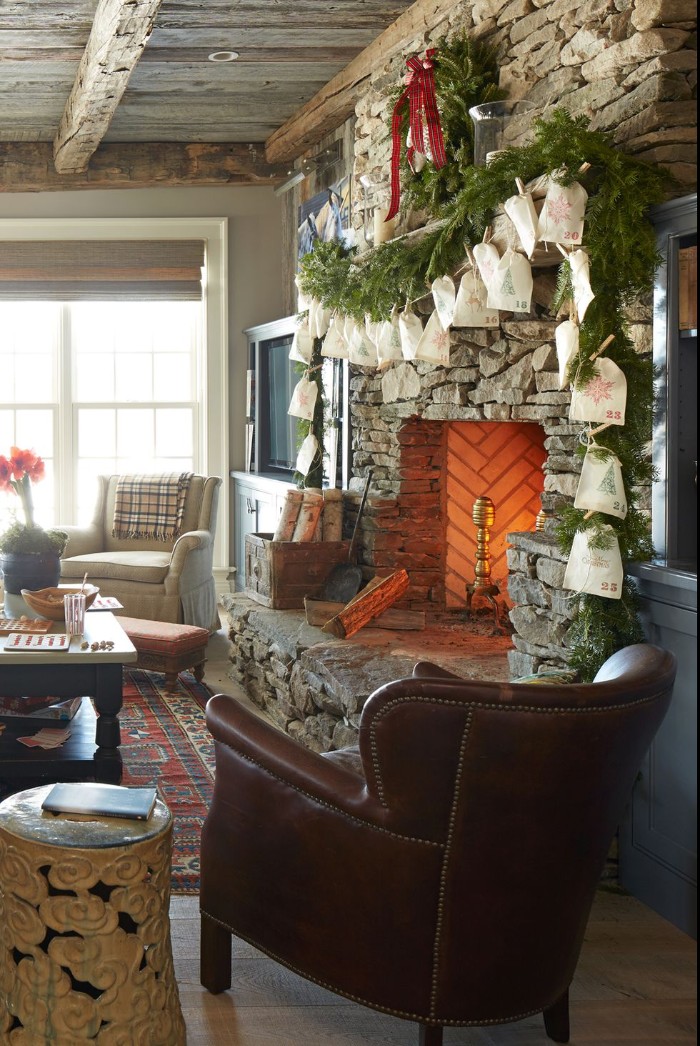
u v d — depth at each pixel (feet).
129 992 6.95
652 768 9.68
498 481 16.24
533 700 6.45
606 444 9.58
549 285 11.52
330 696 12.78
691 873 9.11
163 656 16.58
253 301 24.22
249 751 7.62
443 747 6.56
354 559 16.53
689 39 9.34
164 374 24.76
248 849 7.77
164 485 20.72
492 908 6.88
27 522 13.89
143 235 23.84
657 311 9.43
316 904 7.35
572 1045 7.60
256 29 15.60
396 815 6.84
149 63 17.29
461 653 13.24
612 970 8.61
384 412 16.10
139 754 13.57
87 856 6.76
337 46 16.43
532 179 10.00
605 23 10.07
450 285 12.05
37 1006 6.89
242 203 23.98
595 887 7.39
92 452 24.70
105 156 22.88
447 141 13.24
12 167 22.76
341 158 19.67
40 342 24.43
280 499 19.98
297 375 20.13
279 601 16.29
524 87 11.92
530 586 10.89
